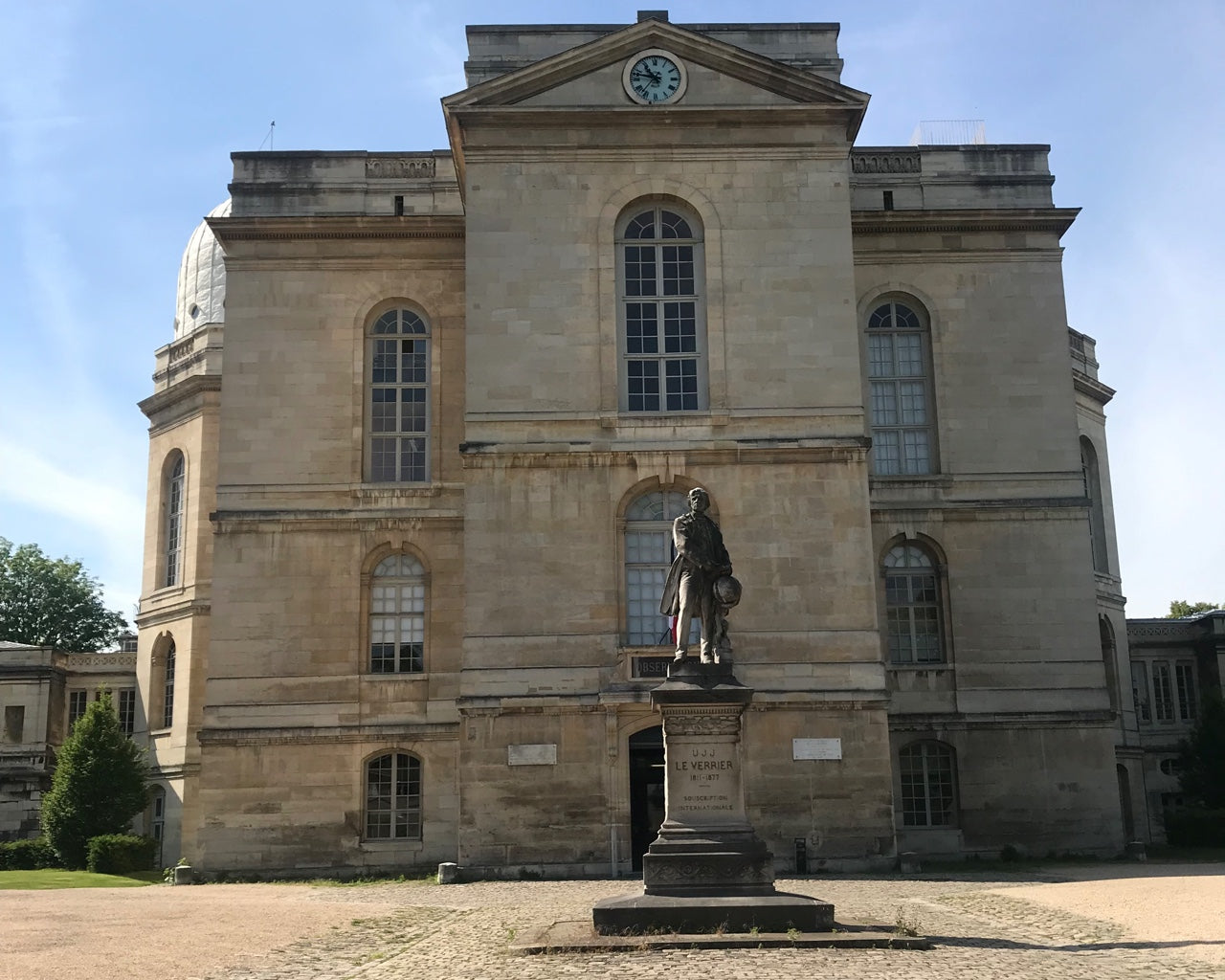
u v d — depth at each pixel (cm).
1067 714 4856
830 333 4447
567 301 4441
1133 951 2238
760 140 4556
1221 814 5550
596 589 4253
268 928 2688
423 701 4703
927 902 3109
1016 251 5175
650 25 4553
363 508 4825
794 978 1919
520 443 4341
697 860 2384
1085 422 6328
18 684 6856
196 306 7038
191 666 5925
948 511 4988
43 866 5500
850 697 4194
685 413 4381
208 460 6109
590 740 4159
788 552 4297
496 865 4097
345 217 4969
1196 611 10594
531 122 4528
